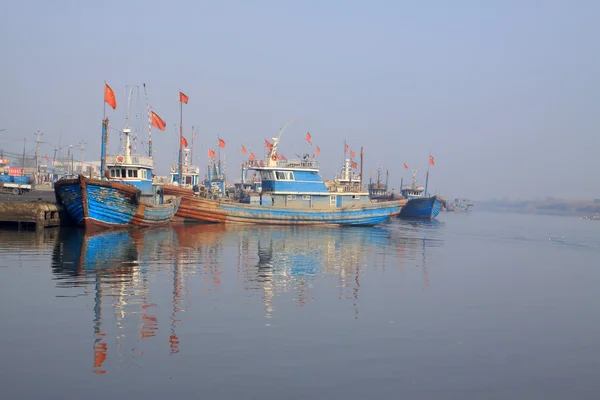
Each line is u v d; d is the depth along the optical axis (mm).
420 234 74250
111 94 53500
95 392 14828
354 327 22188
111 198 52375
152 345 18719
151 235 53188
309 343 19797
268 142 82125
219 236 54844
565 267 45812
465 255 50875
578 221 174250
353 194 81250
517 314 26375
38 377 15695
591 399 15977
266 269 35156
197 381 15836
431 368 17938
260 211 71625
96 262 34594
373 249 50344
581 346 21250
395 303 27078
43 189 132875
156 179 88312
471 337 21781
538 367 18562
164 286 28188
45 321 20984
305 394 15320
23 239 45094
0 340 18672
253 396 15023
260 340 19828
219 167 129500
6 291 25719
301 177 75875
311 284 30859
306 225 75250
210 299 25781
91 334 19609
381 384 16328
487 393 16109
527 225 127312
